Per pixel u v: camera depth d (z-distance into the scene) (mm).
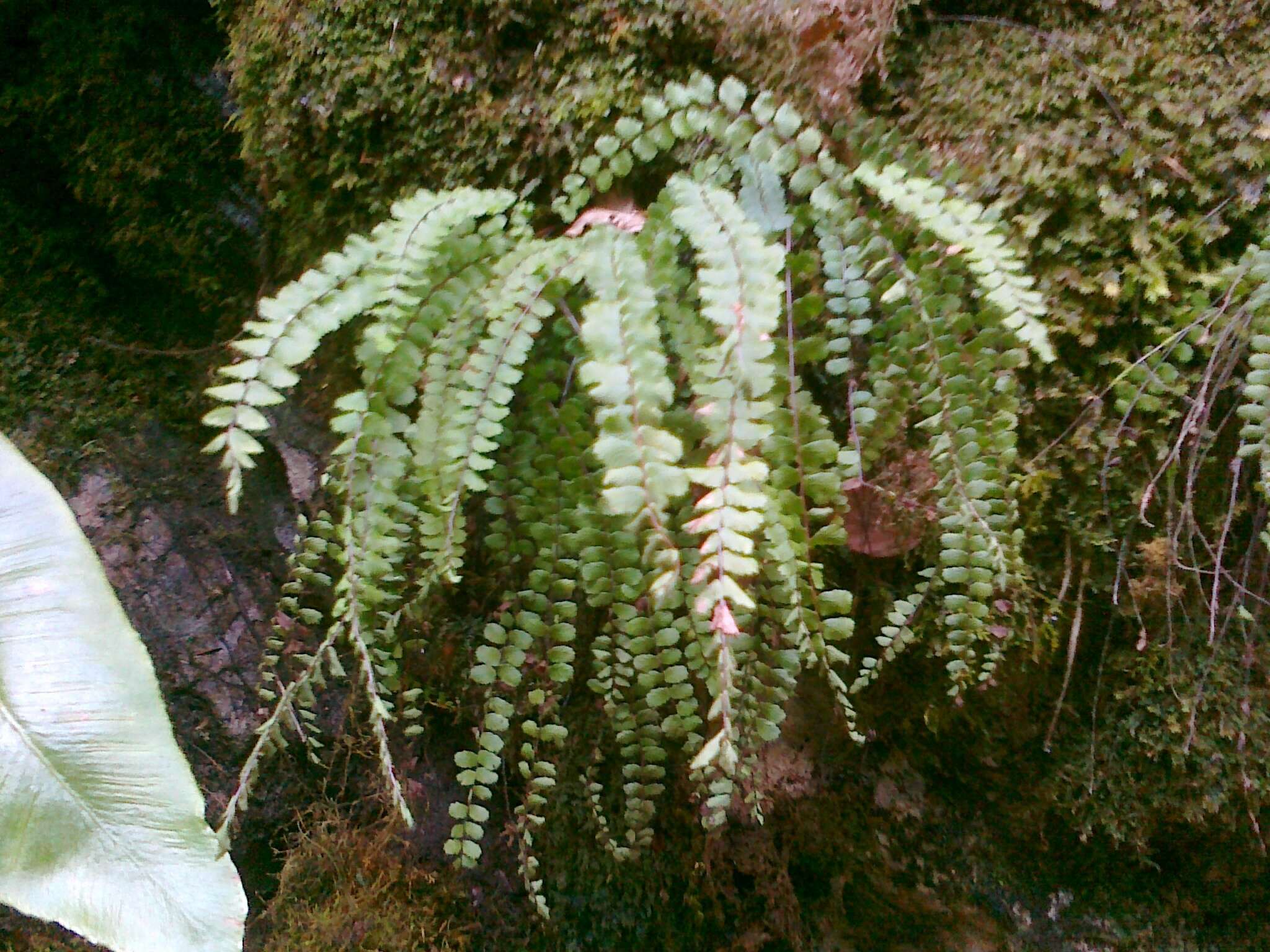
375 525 221
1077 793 290
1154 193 241
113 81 307
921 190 229
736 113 235
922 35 264
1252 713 264
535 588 233
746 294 199
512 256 235
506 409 219
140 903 202
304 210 292
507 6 252
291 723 242
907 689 293
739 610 223
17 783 200
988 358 233
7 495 214
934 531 264
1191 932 299
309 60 262
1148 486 254
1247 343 237
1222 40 240
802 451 216
